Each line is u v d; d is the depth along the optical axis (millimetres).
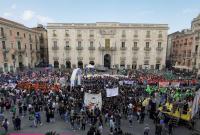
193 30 62406
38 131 18906
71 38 66625
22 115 22594
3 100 24172
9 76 40812
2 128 19391
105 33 66062
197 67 56500
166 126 20094
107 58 70562
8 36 54469
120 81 35375
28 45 65812
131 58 67562
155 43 66688
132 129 19781
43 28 78375
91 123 19531
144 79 38500
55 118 22359
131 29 65812
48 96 25812
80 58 67688
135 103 23203
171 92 29219
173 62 78750
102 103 23031
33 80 36375
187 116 20625
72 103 22734
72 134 18469
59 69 61406
